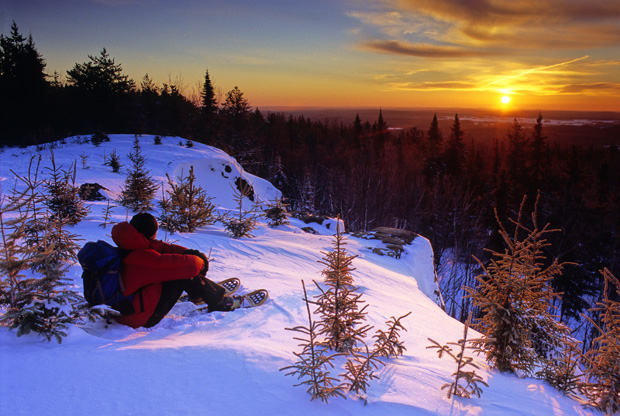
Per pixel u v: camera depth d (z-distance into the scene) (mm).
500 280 3604
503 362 3426
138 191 11422
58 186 7957
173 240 7750
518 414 2473
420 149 84938
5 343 2598
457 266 35344
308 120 115438
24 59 39750
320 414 2111
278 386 2336
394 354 3320
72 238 5129
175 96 50062
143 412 1991
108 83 42750
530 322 3428
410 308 5633
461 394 2625
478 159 68438
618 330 3129
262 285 5312
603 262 31500
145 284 3389
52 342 2693
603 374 2984
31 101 39781
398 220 40094
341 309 3092
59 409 1968
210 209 9750
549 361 3326
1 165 19641
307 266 7188
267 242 8742
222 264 6359
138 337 3129
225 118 63344
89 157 23766
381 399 2385
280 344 3174
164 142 31984
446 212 39438
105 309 3172
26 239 4906
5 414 1892
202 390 2217
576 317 26078
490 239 37438
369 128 104375
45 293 3043
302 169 63469
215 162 24875
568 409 2734
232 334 3402
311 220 14000
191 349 2688
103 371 2328
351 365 2514
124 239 3312
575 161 48062
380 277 7617
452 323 5348
